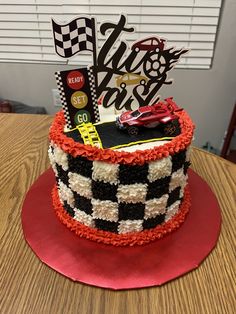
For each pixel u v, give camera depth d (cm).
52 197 110
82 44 94
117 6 198
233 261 89
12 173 122
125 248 92
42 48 216
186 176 102
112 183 85
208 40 202
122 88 101
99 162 83
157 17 199
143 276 84
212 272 86
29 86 226
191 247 92
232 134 204
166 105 103
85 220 96
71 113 95
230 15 194
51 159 98
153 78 101
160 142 92
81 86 94
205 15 196
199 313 76
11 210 105
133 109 105
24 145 137
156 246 93
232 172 125
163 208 94
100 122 101
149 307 77
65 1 200
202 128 231
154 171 84
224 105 221
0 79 226
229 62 207
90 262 88
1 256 89
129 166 83
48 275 84
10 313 75
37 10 204
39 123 154
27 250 91
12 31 212
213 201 110
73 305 77
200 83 214
